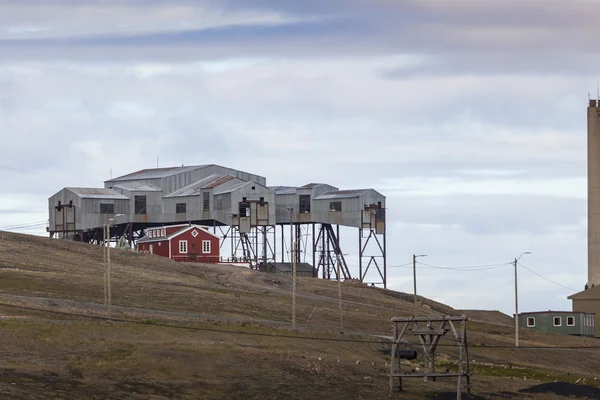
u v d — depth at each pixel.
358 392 157.25
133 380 147.12
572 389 170.88
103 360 154.38
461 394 159.88
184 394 143.88
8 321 173.12
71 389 135.88
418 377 164.75
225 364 164.00
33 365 146.12
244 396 147.00
